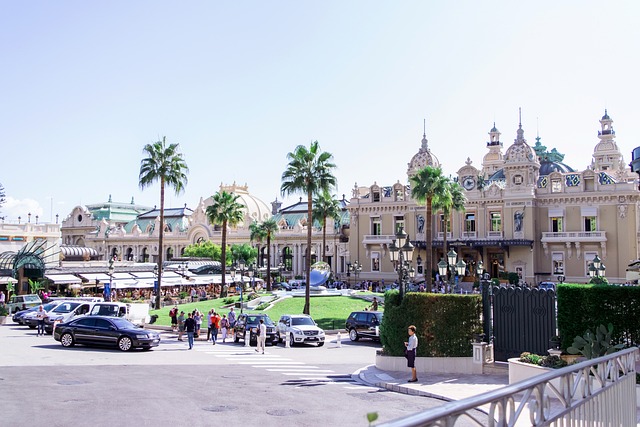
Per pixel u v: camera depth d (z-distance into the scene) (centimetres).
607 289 2039
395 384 2106
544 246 7788
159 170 5728
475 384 2114
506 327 2391
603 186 7481
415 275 8481
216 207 6912
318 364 2781
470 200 8269
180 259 10069
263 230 8244
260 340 3247
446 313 2433
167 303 6128
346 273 9719
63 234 15200
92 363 2547
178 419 1502
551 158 10506
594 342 1728
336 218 8488
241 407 1677
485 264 8219
